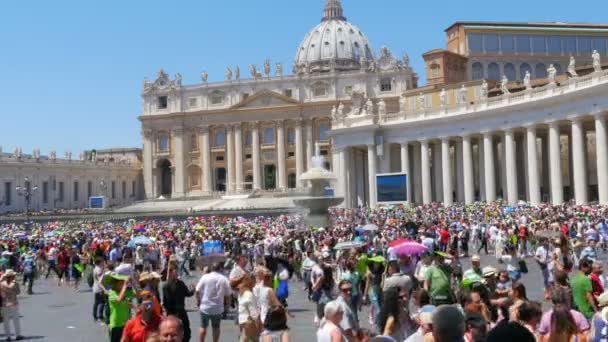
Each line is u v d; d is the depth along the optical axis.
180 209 109.12
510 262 19.31
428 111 75.56
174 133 141.12
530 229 36.56
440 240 32.94
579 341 10.08
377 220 50.66
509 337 6.88
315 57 184.25
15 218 94.00
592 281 13.43
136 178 154.50
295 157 133.25
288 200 106.81
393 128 79.12
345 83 131.25
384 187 59.06
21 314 24.38
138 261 29.61
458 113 70.94
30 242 42.91
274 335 10.25
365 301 19.27
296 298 26.09
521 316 10.11
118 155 160.25
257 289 13.73
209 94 139.50
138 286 16.38
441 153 79.75
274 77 135.38
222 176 140.25
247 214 82.00
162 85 143.12
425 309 10.13
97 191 142.00
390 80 129.12
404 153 78.19
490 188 67.75
